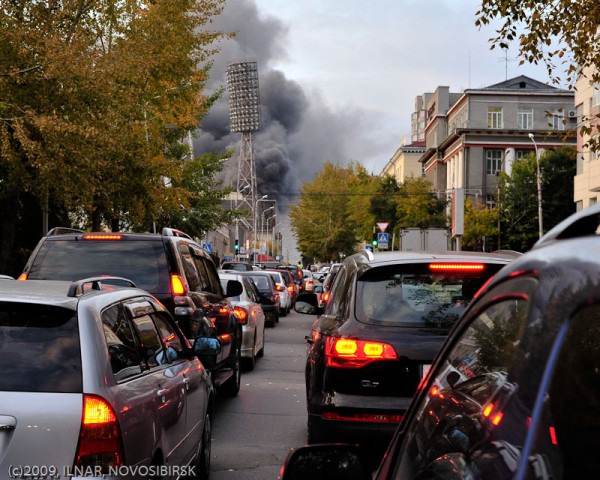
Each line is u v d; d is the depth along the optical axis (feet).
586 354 5.30
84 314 15.14
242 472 25.43
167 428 17.78
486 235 238.68
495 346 7.16
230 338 39.37
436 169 328.90
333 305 24.76
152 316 19.98
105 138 78.59
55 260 32.35
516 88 298.35
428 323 21.30
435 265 21.88
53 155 76.38
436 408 8.25
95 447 13.93
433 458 7.59
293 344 71.92
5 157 74.54
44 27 77.46
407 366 20.93
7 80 76.13
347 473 9.26
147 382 16.97
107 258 32.22
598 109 152.25
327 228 355.36
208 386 23.94
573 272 5.40
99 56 78.23
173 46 95.71
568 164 245.04
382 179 307.17
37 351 14.52
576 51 44.52
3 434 13.76
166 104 101.76
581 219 5.96
